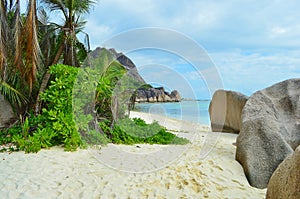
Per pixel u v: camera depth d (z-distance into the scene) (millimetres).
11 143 5707
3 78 6855
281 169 2582
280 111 4898
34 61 6793
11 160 4316
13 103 7590
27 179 3469
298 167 2256
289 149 3957
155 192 3246
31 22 6703
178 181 3615
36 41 6797
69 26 8391
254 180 3746
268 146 4016
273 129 4188
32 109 7523
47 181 3441
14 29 6754
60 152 4910
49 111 5582
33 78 6871
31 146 4938
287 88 5156
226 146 5629
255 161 3926
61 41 8469
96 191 3209
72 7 8172
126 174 3857
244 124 4457
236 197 3150
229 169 4094
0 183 3305
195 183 3545
